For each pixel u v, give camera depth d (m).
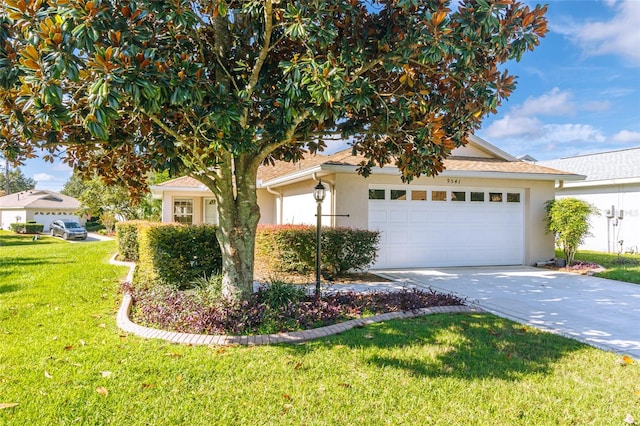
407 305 6.32
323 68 4.00
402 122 5.29
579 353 4.59
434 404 3.35
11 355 4.20
